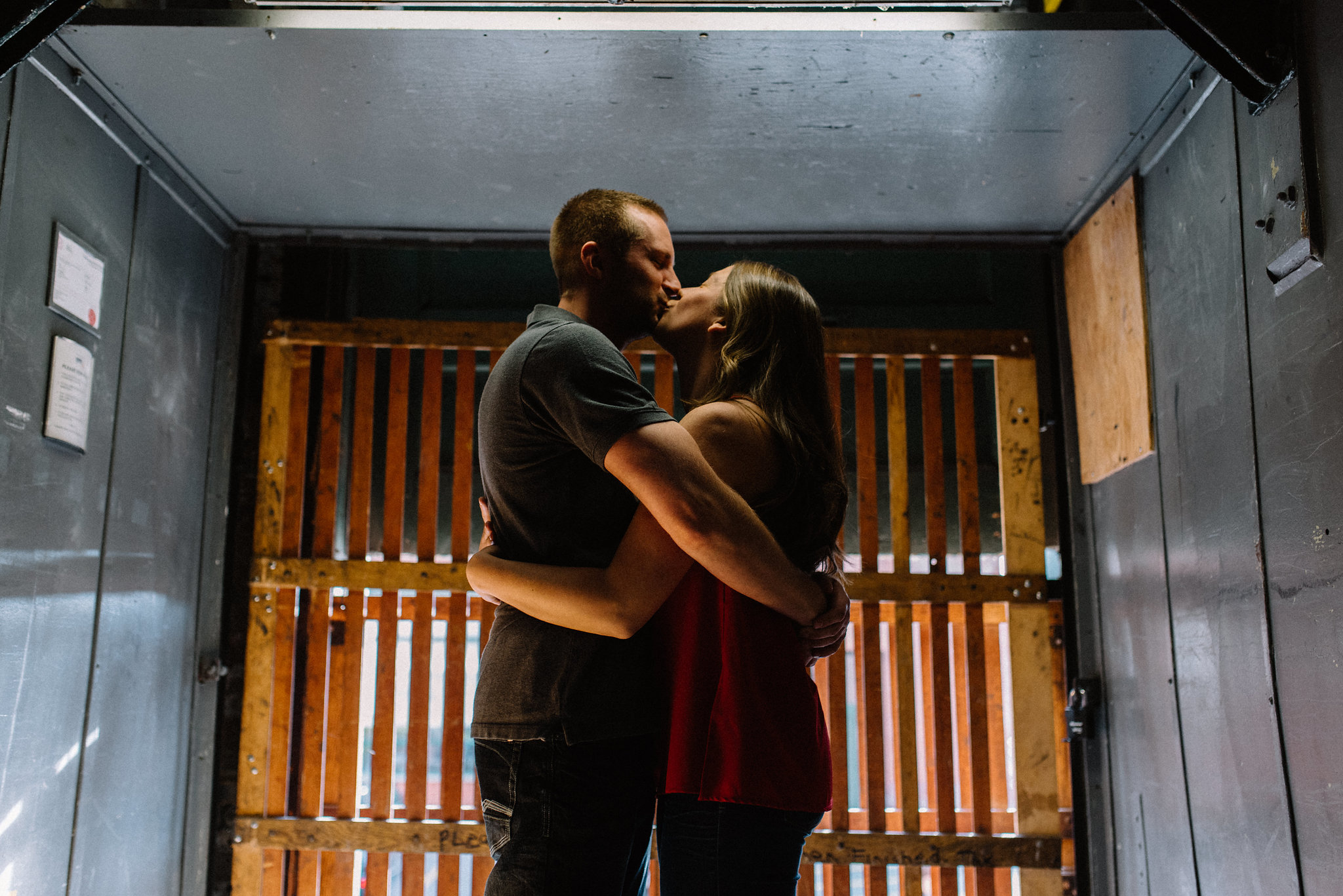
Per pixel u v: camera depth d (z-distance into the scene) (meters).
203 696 2.68
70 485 2.06
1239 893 1.87
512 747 1.28
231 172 2.56
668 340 1.57
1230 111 1.91
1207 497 2.02
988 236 2.90
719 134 2.37
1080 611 2.72
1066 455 2.81
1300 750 1.65
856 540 2.89
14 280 1.87
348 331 2.86
